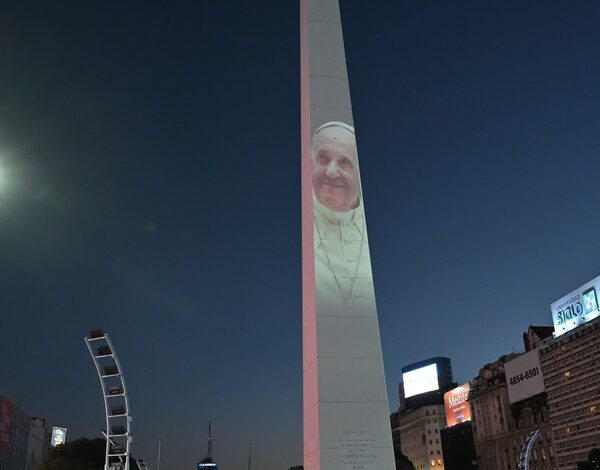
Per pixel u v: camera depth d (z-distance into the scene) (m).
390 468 34.72
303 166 43.31
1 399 170.25
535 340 197.25
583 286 170.75
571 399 171.00
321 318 37.31
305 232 41.28
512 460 198.12
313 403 36.50
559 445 174.75
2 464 171.50
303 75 45.56
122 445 46.47
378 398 36.03
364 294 38.19
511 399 199.00
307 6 45.62
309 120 42.59
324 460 34.53
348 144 42.28
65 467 98.38
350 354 36.75
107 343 46.66
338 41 44.97
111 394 46.69
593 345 163.50
